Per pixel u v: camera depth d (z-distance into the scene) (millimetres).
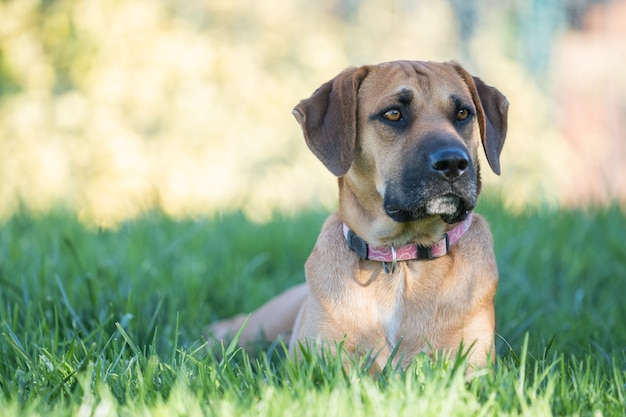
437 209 5543
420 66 6070
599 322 7055
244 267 9195
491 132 6219
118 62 17000
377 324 5805
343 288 5887
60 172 15961
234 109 17797
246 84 18031
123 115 16781
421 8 22031
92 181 16047
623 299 7805
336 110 6023
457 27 21812
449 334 5766
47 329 6125
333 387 4734
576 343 6512
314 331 5875
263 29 19859
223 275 8711
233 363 5898
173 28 17797
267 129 17906
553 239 9508
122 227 10883
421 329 5777
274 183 17547
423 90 5871
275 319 7242
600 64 19891
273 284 9156
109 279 7773
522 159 17828
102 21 17094
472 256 5926
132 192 15609
